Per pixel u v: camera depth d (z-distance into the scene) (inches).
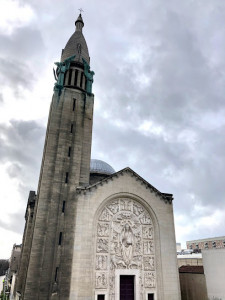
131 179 1397.6
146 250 1280.8
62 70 1660.9
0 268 6402.6
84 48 1894.7
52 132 1421.0
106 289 1120.8
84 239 1163.9
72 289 1049.5
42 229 1174.3
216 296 1279.5
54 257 1115.3
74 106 1552.7
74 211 1235.2
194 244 3818.9
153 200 1393.9
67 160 1365.7
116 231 1261.1
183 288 1514.5
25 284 1062.4
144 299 1168.8
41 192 1248.2
